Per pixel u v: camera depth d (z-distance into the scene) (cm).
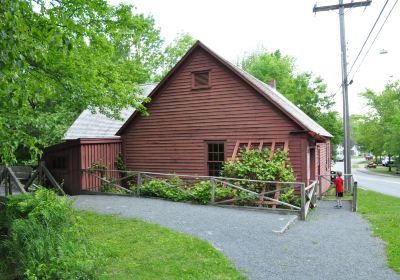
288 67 4684
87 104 1093
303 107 3819
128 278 551
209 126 1529
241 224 933
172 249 694
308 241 795
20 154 1922
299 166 1341
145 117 1691
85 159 1536
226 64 1460
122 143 1747
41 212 612
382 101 4769
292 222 996
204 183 1277
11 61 432
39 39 530
